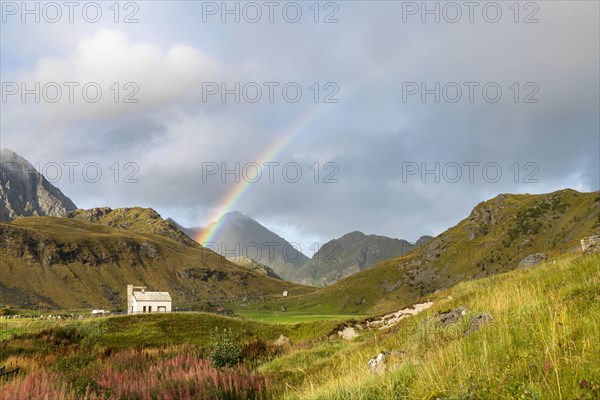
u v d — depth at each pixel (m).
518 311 11.58
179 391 12.95
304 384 14.97
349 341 32.09
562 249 50.31
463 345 10.41
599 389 6.14
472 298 23.16
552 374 6.90
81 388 13.08
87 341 52.97
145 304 112.06
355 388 10.32
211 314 68.88
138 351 24.41
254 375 16.19
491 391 7.04
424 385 8.77
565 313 9.41
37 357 26.72
